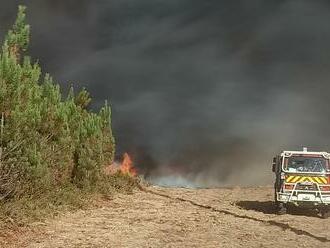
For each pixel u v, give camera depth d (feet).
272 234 36.11
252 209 56.29
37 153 36.11
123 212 45.34
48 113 40.06
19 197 35.78
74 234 32.63
